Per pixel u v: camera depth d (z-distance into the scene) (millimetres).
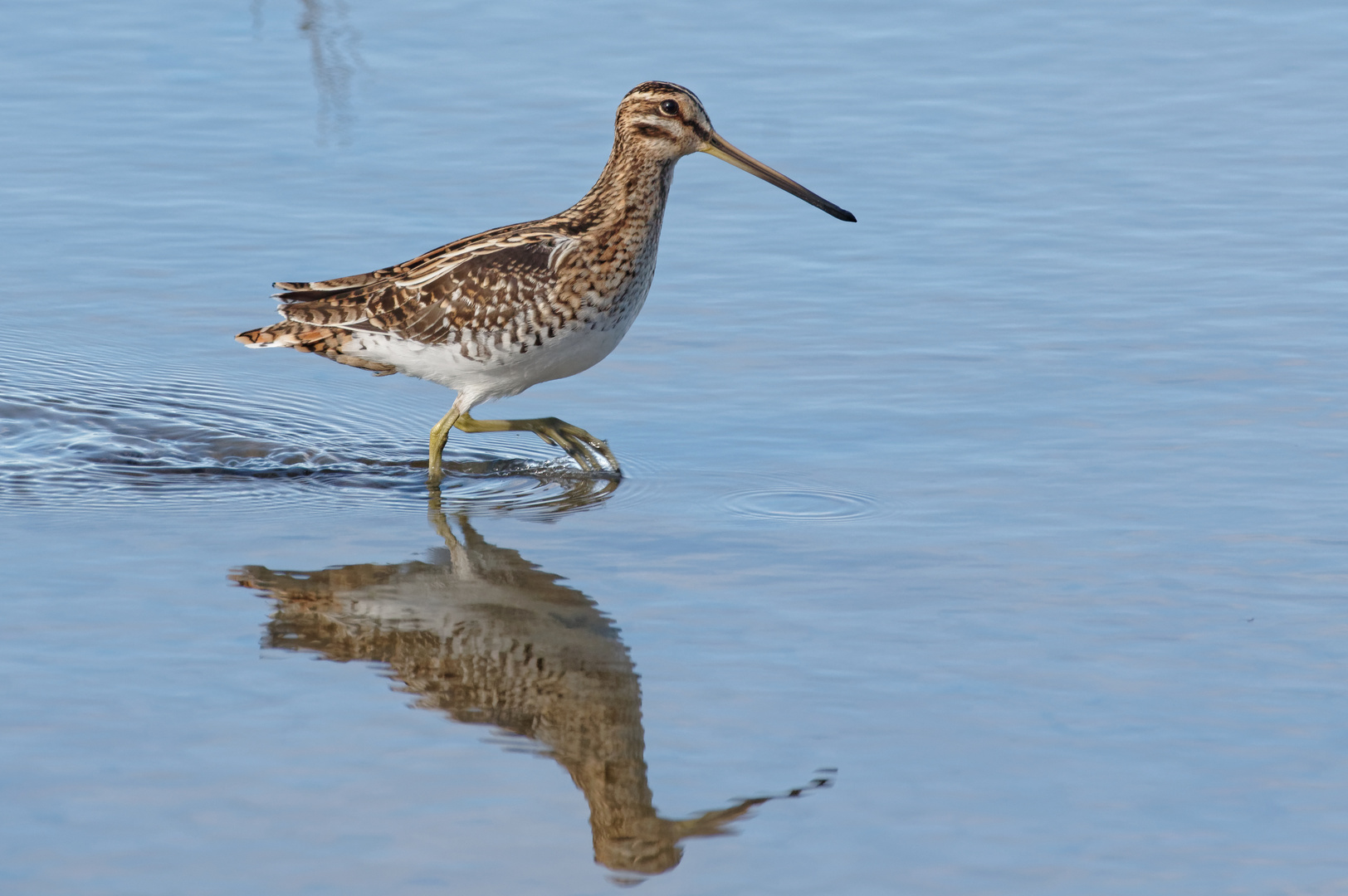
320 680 11047
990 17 26875
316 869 8859
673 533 13633
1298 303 18109
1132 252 19562
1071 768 9883
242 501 14555
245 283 18828
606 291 15031
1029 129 23000
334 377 17656
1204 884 8773
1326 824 9297
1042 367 16828
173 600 12281
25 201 20703
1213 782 9719
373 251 19219
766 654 11383
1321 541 13047
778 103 23609
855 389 16531
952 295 18641
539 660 11359
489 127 22734
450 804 9547
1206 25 26547
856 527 13602
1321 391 16047
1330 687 10820
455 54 25219
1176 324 17719
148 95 23781
